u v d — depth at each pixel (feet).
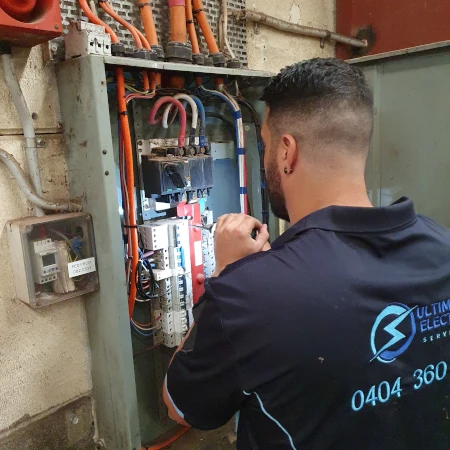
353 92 2.17
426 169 5.14
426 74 4.95
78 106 3.49
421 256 2.05
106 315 3.79
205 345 2.00
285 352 1.78
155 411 4.78
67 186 3.81
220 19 4.86
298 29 5.98
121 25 3.95
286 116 2.29
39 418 3.87
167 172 4.22
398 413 1.90
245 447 2.10
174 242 4.31
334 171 2.18
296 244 2.00
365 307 1.83
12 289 3.58
